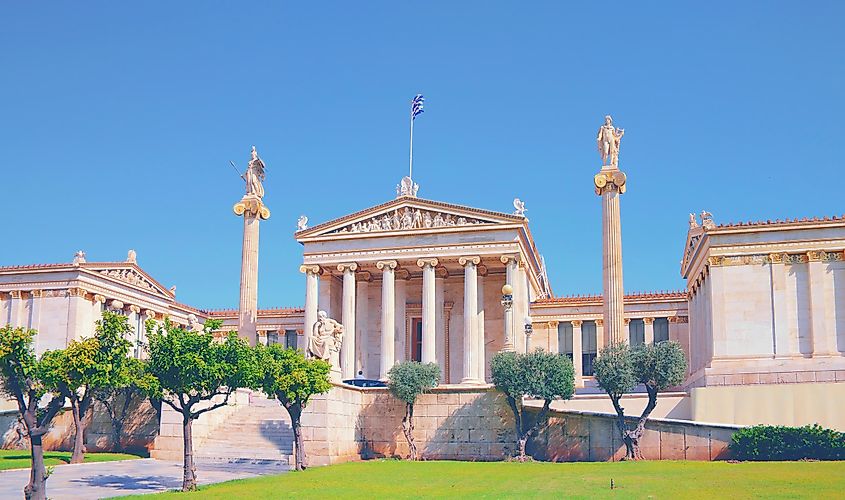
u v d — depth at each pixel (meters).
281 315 105.88
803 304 64.69
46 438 63.97
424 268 85.44
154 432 61.34
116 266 90.50
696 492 32.97
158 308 95.94
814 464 45.06
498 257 83.94
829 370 62.09
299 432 49.06
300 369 47.53
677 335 93.25
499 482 39.22
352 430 60.62
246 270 81.12
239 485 39.16
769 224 66.12
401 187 90.94
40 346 80.94
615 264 65.06
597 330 94.69
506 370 58.19
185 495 35.19
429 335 83.81
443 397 61.75
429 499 32.50
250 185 83.25
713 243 67.25
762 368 63.59
